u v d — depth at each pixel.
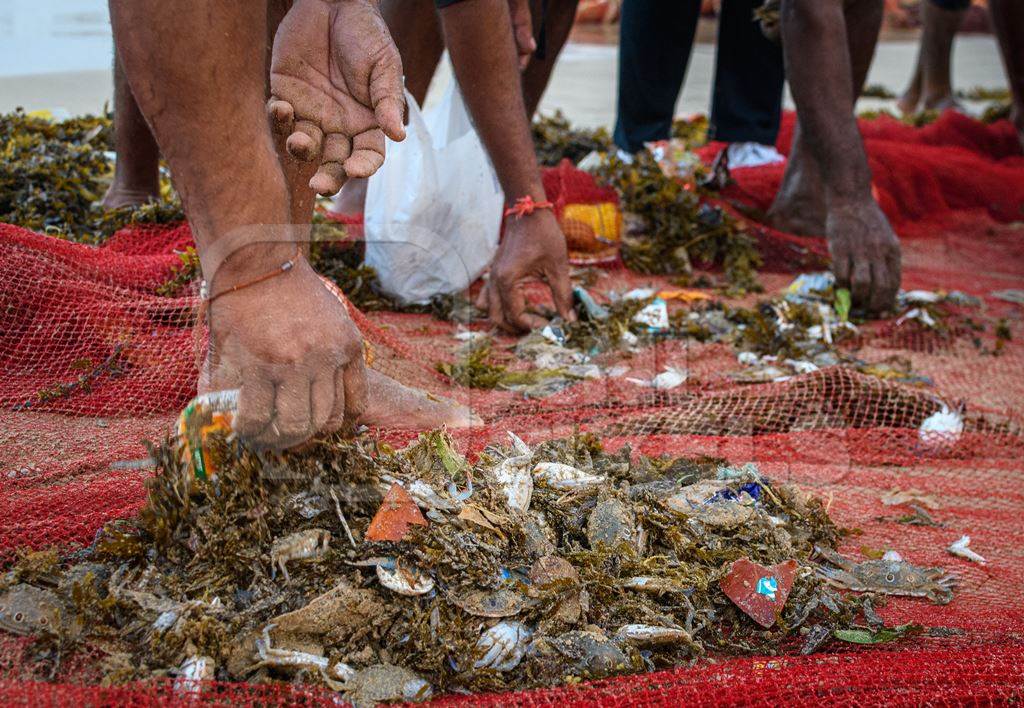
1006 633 2.35
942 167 7.35
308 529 2.20
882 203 6.86
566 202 5.43
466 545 2.20
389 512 2.21
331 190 2.20
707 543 2.45
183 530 2.25
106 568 2.22
